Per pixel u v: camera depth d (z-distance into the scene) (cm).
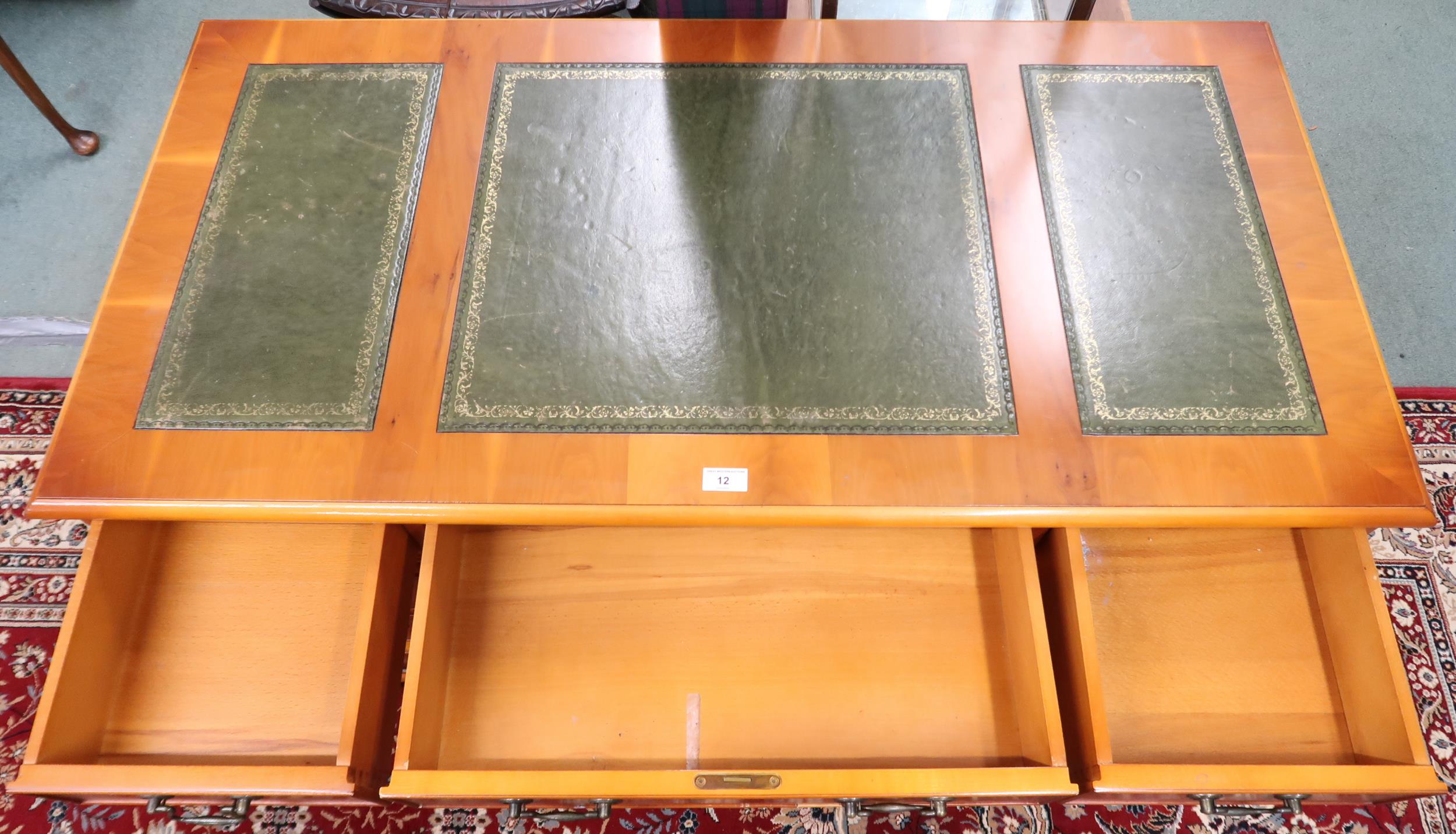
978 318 98
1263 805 95
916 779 85
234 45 114
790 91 112
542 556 103
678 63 113
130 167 165
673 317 99
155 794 86
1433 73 175
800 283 100
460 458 91
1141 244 102
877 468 91
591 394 95
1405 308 153
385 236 103
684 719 96
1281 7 184
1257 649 98
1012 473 91
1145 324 98
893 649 99
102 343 96
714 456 91
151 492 89
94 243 157
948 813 116
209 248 102
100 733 92
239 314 98
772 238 103
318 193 105
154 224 103
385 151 108
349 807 115
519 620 100
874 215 104
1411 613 127
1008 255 102
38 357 147
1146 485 90
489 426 93
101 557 92
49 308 151
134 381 95
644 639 99
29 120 168
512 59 114
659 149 108
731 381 95
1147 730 95
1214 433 92
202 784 84
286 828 113
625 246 102
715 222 104
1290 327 98
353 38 115
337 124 109
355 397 94
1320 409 94
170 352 96
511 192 105
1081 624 90
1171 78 112
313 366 96
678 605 101
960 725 96
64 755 87
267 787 84
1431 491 136
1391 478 90
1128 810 116
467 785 84
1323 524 89
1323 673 97
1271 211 104
